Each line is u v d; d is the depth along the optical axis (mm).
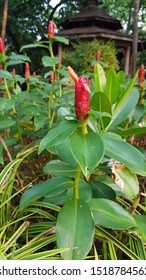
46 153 730
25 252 435
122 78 760
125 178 464
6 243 453
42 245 449
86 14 4363
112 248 465
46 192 459
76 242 388
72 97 801
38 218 612
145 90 904
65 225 399
